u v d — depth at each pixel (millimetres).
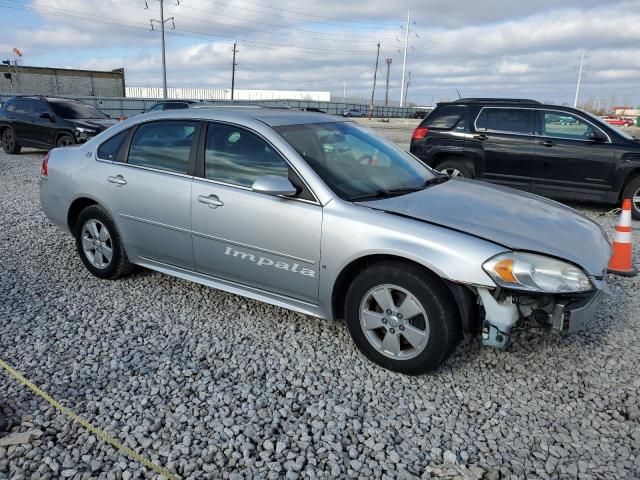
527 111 8695
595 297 3201
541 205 3998
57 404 2992
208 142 4109
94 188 4719
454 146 9148
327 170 3713
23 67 62750
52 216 5203
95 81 68625
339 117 4758
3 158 14625
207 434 2787
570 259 3115
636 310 4438
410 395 3191
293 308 3801
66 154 5105
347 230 3383
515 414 3035
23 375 3309
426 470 2570
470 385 3314
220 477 2492
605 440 2811
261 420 2914
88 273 5133
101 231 4828
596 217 8312
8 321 4062
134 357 3551
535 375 3438
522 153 8672
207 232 4020
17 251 5793
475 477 2529
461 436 2836
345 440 2773
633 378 3406
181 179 4164
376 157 4234
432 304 3158
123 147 4641
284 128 3953
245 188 3854
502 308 3049
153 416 2926
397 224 3285
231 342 3797
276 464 2574
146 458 2596
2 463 2535
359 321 3477
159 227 4320
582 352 3723
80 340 3783
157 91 87062
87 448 2652
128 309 4320
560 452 2717
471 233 3189
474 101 9125
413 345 3285
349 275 3564
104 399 3068
